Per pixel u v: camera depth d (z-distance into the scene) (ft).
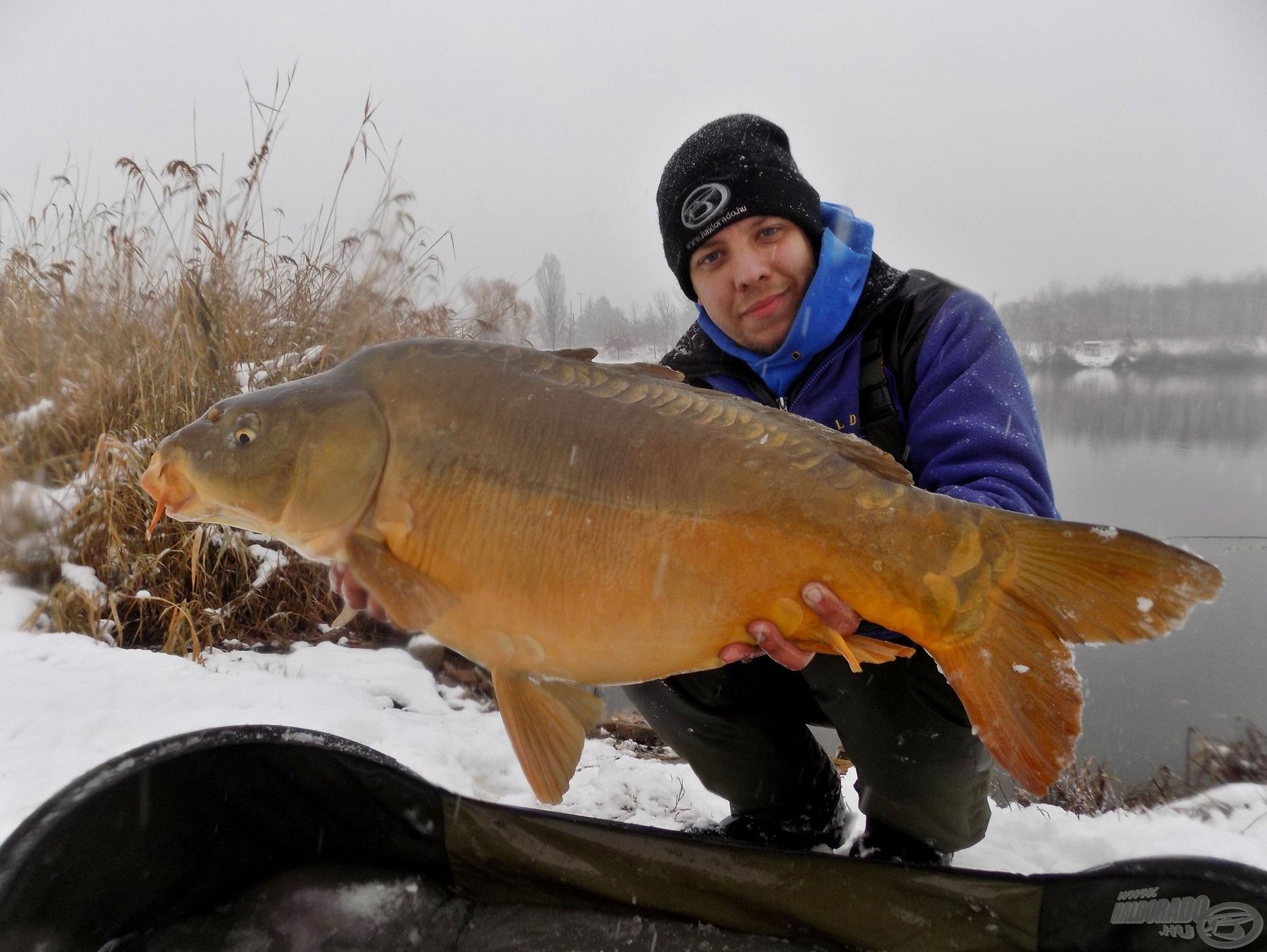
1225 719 14.53
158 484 5.50
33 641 10.98
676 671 5.23
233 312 16.37
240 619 13.66
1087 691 15.92
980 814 7.15
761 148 7.58
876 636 6.45
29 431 14.46
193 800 5.77
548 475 5.01
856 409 7.23
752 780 7.70
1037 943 5.21
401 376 5.27
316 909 6.04
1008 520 4.74
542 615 5.08
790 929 5.69
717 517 4.90
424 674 12.73
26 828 4.90
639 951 5.72
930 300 7.09
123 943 5.43
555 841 6.03
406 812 6.24
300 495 5.23
